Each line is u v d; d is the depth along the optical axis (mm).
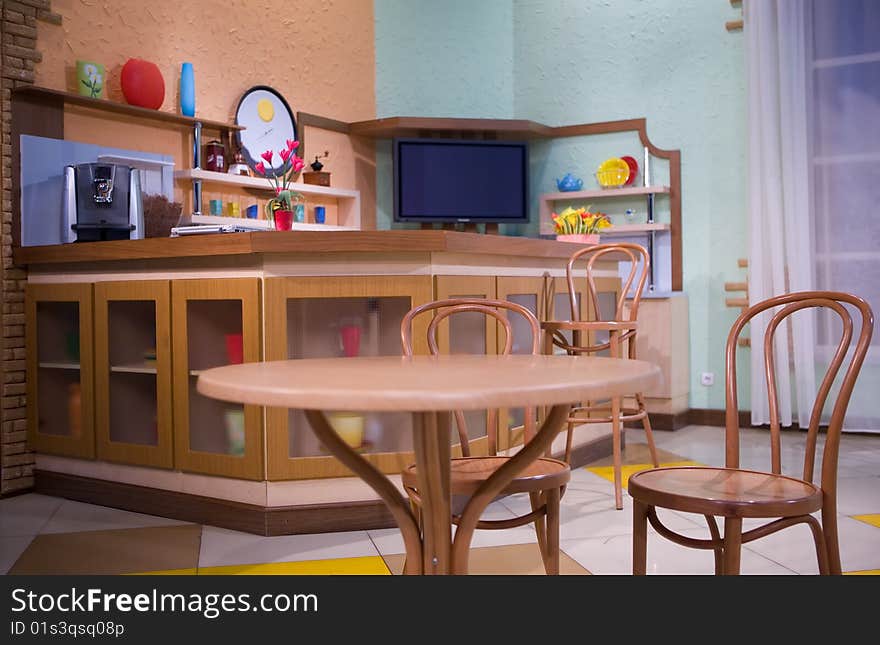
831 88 5125
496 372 1518
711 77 5586
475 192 5910
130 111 4379
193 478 3320
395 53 6137
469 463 2273
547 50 6102
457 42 6180
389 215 6156
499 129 5793
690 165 5652
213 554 2889
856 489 3746
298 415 3150
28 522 3350
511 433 3682
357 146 6000
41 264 3801
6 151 3832
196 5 4906
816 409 2010
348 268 3145
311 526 3137
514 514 3357
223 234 3105
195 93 4902
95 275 3592
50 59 4094
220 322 3213
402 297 3201
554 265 4039
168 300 3330
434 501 1644
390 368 1613
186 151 4797
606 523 3229
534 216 6188
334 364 1731
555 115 6094
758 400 5215
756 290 5254
